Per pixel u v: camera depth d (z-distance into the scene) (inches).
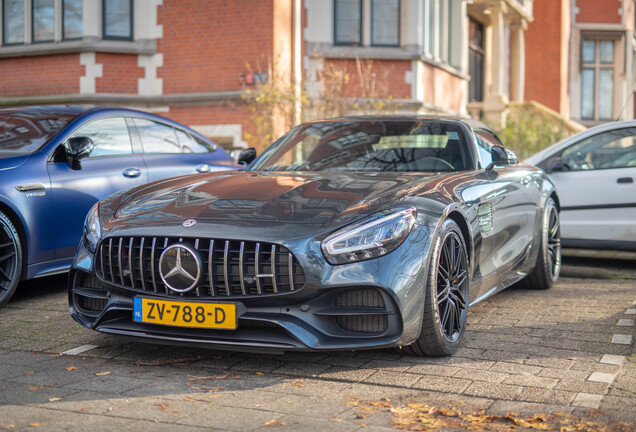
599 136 277.1
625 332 165.8
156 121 248.7
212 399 119.0
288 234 130.0
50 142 208.5
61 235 203.6
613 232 269.9
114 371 135.1
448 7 555.5
